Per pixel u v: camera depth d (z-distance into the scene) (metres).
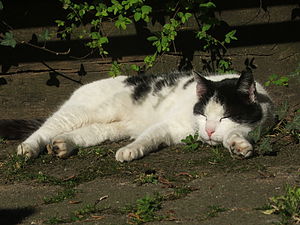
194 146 5.84
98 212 4.16
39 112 7.43
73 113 6.45
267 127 6.09
